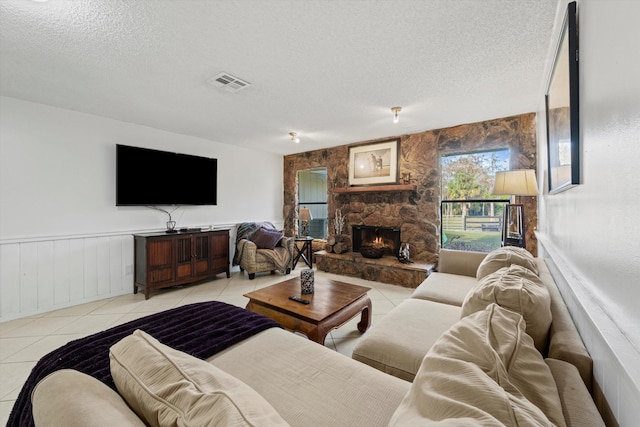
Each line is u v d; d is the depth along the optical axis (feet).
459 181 12.81
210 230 13.85
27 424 2.85
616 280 2.53
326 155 17.47
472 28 5.78
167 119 11.73
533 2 5.06
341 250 15.74
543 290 3.85
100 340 4.38
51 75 7.80
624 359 1.92
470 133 12.23
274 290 8.26
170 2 5.02
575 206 4.24
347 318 7.36
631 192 2.24
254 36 6.04
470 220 12.55
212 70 7.54
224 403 1.78
